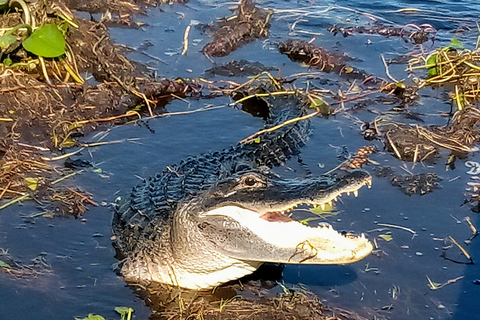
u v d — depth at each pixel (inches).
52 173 119.2
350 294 104.7
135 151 124.7
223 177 109.3
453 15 177.3
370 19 173.6
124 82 136.1
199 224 105.0
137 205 112.6
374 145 128.1
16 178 117.3
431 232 112.7
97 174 120.0
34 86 130.0
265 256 103.0
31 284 104.5
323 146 128.0
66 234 110.8
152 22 164.7
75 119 128.6
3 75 129.5
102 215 113.8
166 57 148.3
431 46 157.6
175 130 130.0
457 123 131.0
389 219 114.4
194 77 143.0
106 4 166.1
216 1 182.9
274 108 135.3
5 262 106.6
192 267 105.7
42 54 131.3
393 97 139.9
